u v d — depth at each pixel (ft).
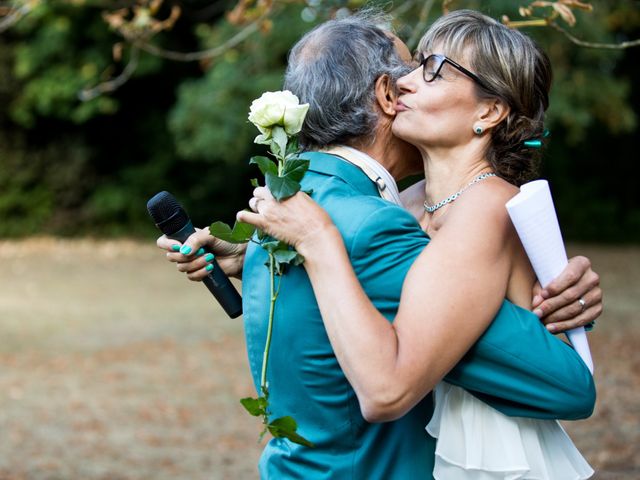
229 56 30.81
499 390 5.45
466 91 5.88
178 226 6.82
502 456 5.63
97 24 57.62
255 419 22.59
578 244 66.23
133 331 34.01
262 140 5.56
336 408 5.69
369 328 5.16
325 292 5.31
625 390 24.73
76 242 63.98
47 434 20.99
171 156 66.08
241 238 5.57
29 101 61.62
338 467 5.70
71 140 65.57
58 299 41.57
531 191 5.50
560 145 67.62
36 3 15.39
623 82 47.52
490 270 5.39
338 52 5.98
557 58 42.34
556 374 5.41
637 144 69.97
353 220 5.55
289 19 41.24
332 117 5.97
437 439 5.89
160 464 18.93
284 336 5.75
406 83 5.98
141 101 65.57
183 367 28.17
